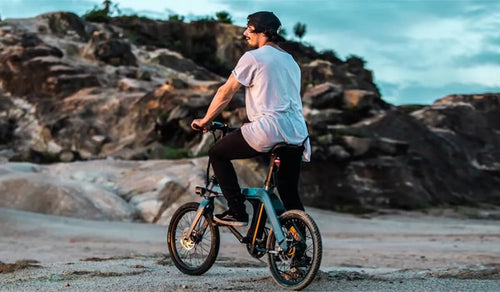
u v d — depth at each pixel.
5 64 41.00
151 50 54.72
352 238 16.61
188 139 32.97
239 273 5.30
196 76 51.56
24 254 9.85
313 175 31.66
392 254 11.50
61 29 50.91
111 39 47.06
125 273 5.19
